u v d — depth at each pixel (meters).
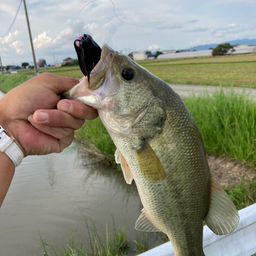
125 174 0.42
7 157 0.31
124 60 0.35
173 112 0.37
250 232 0.49
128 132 0.37
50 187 1.23
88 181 1.30
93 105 0.34
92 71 0.33
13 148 0.32
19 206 1.06
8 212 1.03
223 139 1.26
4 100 0.33
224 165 1.20
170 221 0.39
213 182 0.41
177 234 0.40
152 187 0.38
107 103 0.34
